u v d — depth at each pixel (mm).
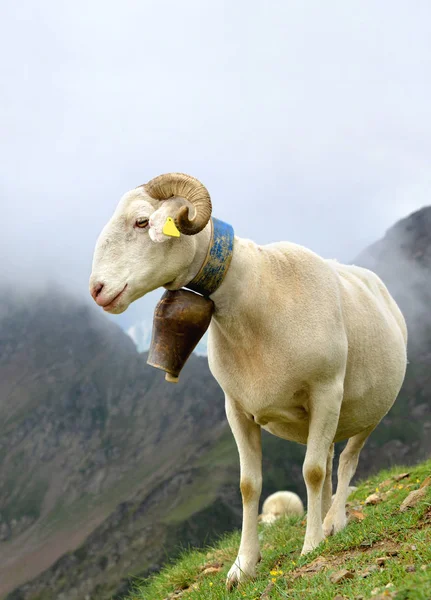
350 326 6867
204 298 6160
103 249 5797
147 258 5770
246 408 6586
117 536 163500
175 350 6090
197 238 6016
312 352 6258
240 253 6270
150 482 195125
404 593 3838
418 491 6418
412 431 156875
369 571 4836
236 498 161750
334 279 6805
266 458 158375
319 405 6379
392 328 7664
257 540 6551
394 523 5875
